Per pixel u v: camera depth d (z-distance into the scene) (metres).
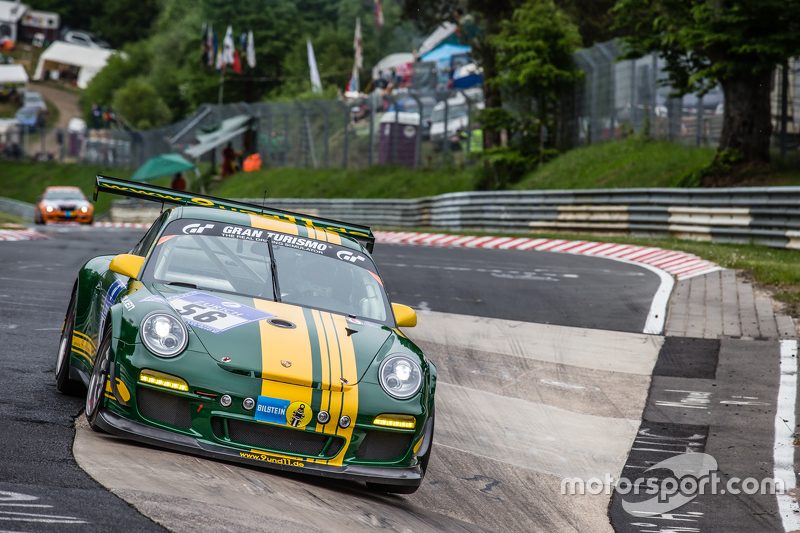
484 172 139.50
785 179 93.38
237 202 27.64
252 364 20.36
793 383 36.75
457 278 63.03
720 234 80.94
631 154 120.00
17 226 104.69
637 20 99.56
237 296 23.06
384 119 172.25
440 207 123.44
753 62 93.19
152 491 17.75
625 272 65.88
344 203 147.62
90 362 24.23
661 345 43.00
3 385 26.80
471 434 29.94
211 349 20.48
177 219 25.45
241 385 20.11
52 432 21.55
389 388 21.25
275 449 20.36
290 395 20.27
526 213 106.44
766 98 96.50
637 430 31.48
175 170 186.12
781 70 100.56
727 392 35.81
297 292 23.89
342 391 20.66
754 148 96.44
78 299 26.52
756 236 77.38
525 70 126.50
